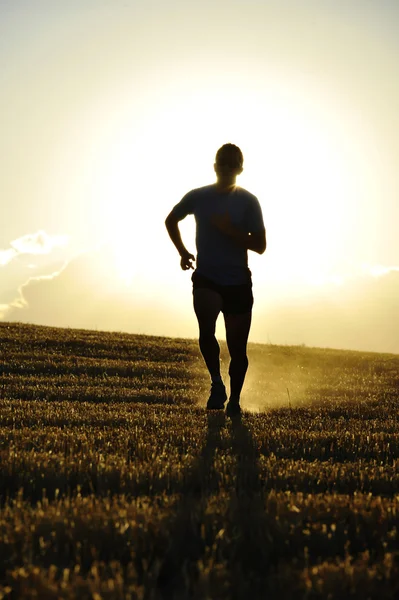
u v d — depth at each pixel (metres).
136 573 3.04
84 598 2.77
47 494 4.68
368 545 3.68
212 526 3.70
